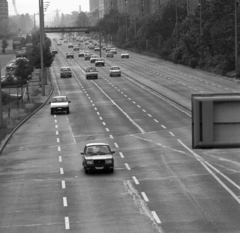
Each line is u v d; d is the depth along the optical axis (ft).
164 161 146.41
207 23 473.67
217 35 443.73
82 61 595.06
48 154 162.50
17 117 240.53
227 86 329.11
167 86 341.41
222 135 50.70
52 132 202.69
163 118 225.35
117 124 214.69
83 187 120.06
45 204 106.52
